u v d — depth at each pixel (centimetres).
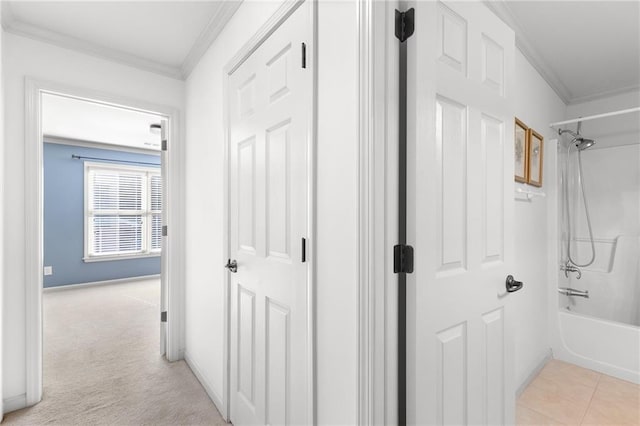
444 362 105
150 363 250
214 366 200
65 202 491
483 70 123
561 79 261
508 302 136
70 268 496
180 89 260
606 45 213
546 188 256
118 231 543
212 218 207
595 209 290
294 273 123
